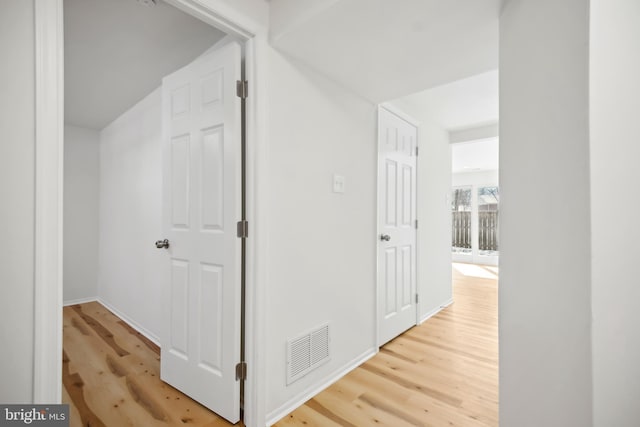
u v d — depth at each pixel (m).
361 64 1.77
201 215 1.68
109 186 3.60
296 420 1.57
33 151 0.89
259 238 1.50
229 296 1.54
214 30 1.84
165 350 1.90
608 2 0.88
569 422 0.90
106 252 3.63
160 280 2.49
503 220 1.24
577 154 0.87
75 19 1.72
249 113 1.53
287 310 1.66
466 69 1.84
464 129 3.64
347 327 2.09
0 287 0.84
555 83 0.96
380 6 1.27
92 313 3.36
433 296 3.35
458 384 1.91
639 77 0.94
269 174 1.55
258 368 1.49
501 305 1.25
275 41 1.54
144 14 1.69
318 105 1.86
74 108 3.11
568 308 0.90
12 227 0.86
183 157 1.79
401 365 2.16
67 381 1.94
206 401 1.64
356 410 1.65
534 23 1.06
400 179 2.78
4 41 0.85
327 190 1.93
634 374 0.92
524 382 1.10
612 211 0.87
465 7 1.27
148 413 1.62
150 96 2.71
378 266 2.42
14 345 0.86
